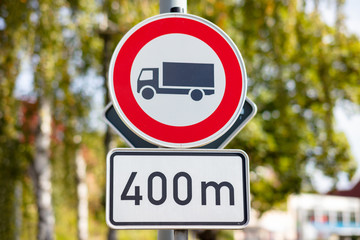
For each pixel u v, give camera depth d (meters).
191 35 1.88
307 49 8.09
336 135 10.46
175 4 2.17
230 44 1.88
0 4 6.32
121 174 1.75
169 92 1.83
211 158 1.80
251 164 10.82
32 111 8.17
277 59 7.74
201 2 6.92
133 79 1.82
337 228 37.09
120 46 1.83
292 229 35.00
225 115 1.84
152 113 1.81
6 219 7.95
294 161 11.09
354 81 9.38
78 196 11.59
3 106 6.72
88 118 8.44
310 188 11.66
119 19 6.64
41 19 5.99
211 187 1.78
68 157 9.33
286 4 6.98
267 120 10.84
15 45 6.23
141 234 13.03
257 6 7.18
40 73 6.11
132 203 1.74
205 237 11.41
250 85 10.06
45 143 8.40
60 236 13.63
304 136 10.77
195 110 1.83
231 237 24.11
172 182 1.77
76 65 7.08
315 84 9.25
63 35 6.33
